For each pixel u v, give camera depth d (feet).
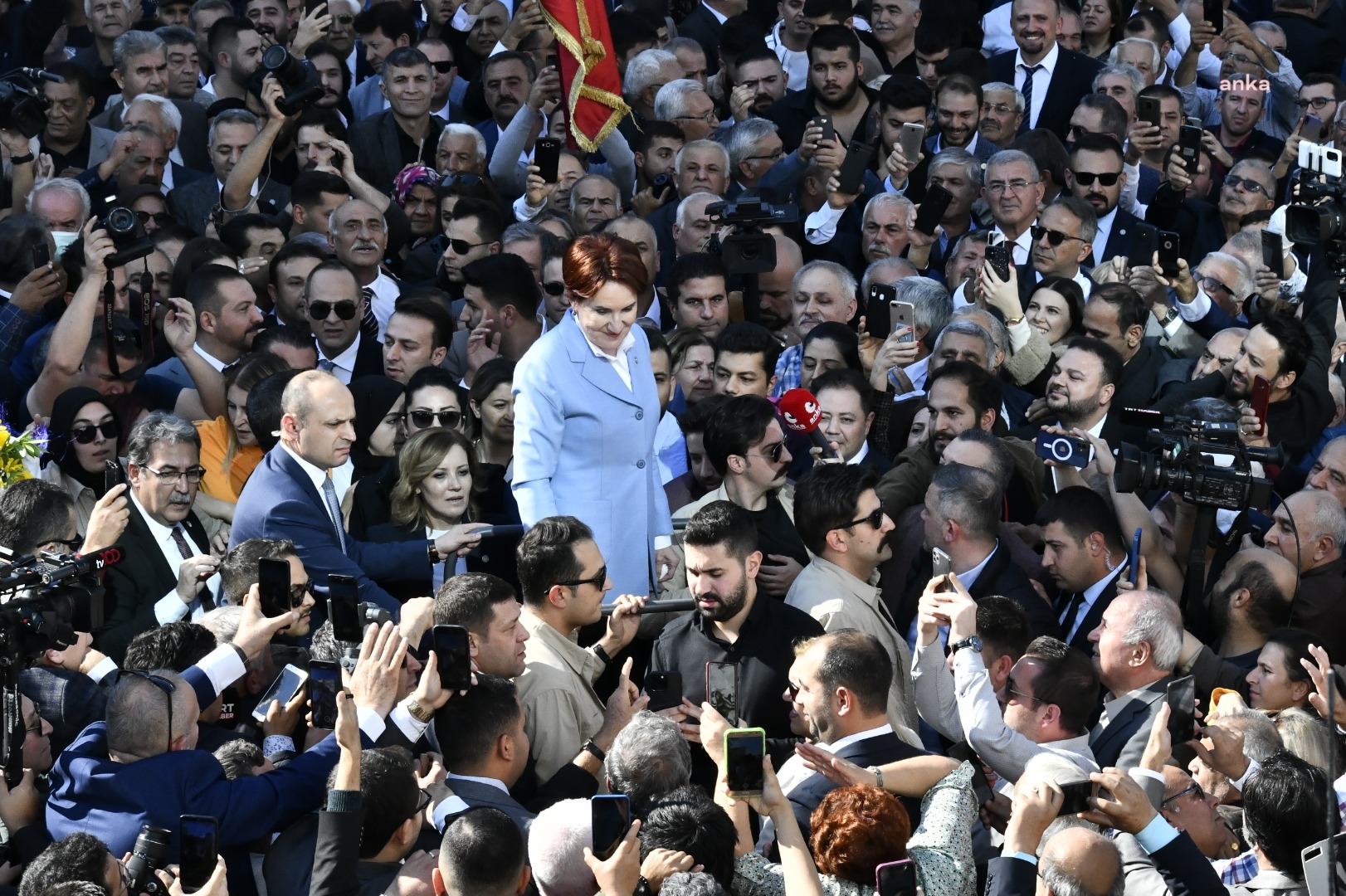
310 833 18.16
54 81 38.65
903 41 45.65
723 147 38.19
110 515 23.04
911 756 19.01
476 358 30.96
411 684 20.08
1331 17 48.73
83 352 28.40
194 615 22.98
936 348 30.27
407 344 30.22
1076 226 35.22
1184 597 25.54
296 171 39.32
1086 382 29.09
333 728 18.39
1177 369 32.24
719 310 31.89
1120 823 17.11
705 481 27.04
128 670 19.72
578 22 39.37
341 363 31.58
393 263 37.63
